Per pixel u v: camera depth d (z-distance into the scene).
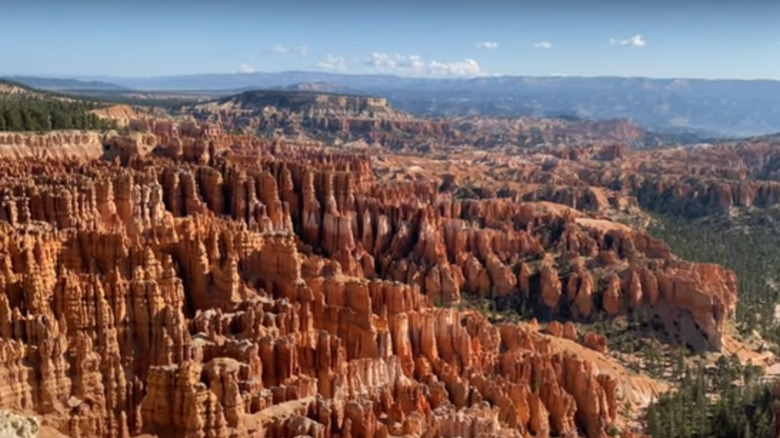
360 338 111.69
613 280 177.00
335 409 90.50
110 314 94.62
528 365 118.94
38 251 100.25
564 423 112.62
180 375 84.31
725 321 176.25
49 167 168.00
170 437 82.81
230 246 120.50
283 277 120.25
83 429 83.94
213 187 170.50
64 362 86.62
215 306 111.44
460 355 119.69
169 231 119.69
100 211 137.88
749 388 136.88
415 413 95.19
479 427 92.75
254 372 92.75
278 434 86.31
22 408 83.31
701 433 123.94
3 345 83.88
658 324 171.88
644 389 141.38
